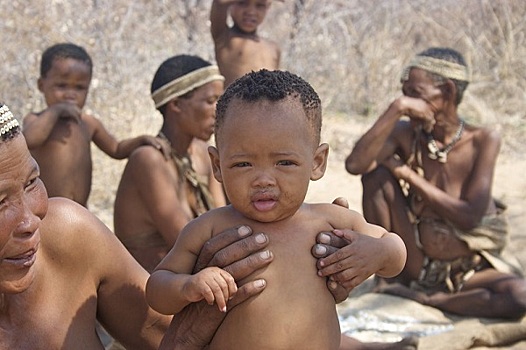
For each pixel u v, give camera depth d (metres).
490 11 11.97
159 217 4.23
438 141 5.16
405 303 5.11
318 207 2.46
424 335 4.70
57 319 2.33
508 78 11.45
